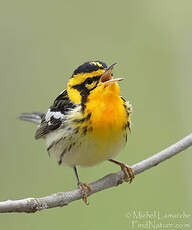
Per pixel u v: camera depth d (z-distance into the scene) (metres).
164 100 15.20
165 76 15.33
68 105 10.72
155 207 13.69
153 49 15.61
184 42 15.21
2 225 13.50
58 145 10.94
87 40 15.97
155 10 15.81
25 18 15.90
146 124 15.00
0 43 15.30
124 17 16.14
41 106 14.90
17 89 14.93
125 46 15.84
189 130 14.45
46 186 13.95
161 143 14.74
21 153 14.32
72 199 9.75
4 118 14.54
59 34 15.95
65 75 15.45
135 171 10.50
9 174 13.97
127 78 15.50
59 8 16.22
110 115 10.23
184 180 13.67
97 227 13.55
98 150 10.47
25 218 13.63
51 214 13.67
